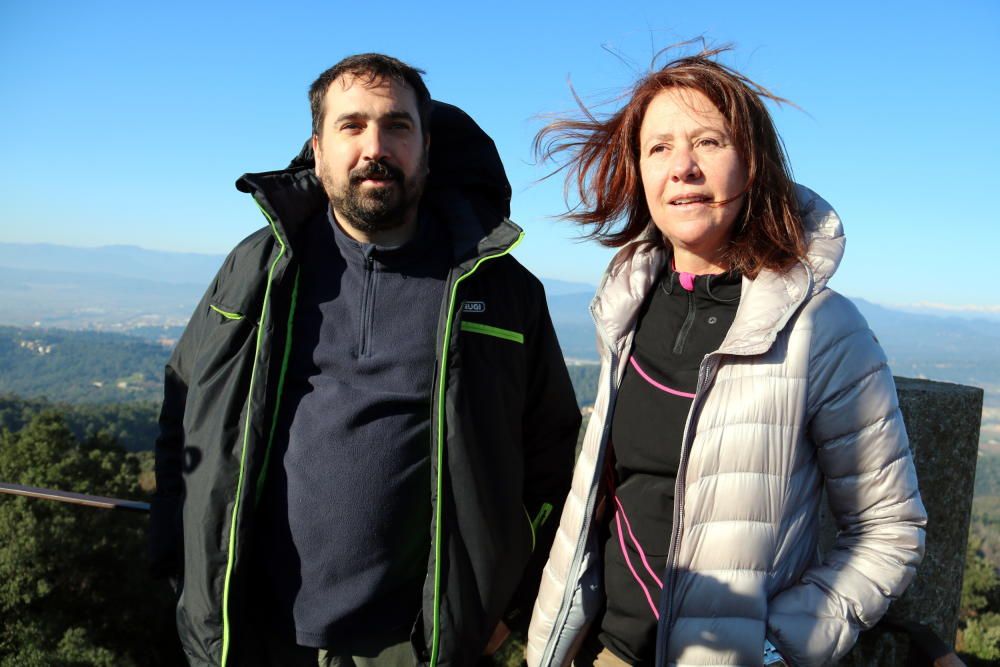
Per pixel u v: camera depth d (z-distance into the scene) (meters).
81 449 22.70
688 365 1.43
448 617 1.65
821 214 1.38
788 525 1.29
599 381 1.59
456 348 1.74
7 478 18.42
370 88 1.76
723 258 1.43
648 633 1.41
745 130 1.35
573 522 1.56
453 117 2.03
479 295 1.83
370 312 1.79
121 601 16.80
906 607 1.81
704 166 1.38
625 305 1.57
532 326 1.95
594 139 1.67
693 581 1.31
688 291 1.48
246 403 1.71
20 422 69.62
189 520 1.69
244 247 1.88
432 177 2.01
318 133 1.86
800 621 1.25
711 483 1.30
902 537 1.25
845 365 1.26
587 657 1.60
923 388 1.83
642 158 1.49
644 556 1.43
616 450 1.51
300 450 1.69
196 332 1.86
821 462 1.32
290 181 1.93
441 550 1.66
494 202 2.05
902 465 1.26
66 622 15.62
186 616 1.67
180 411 1.90
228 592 1.62
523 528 1.82
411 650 1.69
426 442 1.74
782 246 1.33
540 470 1.99
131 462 22.69
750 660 1.26
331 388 1.73
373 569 1.65
